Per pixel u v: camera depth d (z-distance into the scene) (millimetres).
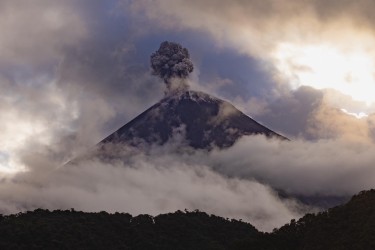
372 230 140000
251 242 163750
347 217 152000
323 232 151750
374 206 149875
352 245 140375
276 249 158625
